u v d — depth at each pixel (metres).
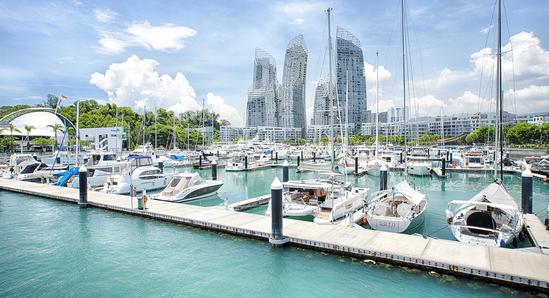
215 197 32.47
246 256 15.95
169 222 21.33
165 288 13.10
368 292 12.66
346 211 22.12
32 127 80.12
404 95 27.66
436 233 20.12
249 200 28.06
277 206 16.62
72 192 29.92
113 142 82.44
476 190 36.78
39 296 12.52
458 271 13.19
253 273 14.28
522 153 84.75
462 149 100.25
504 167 50.69
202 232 19.39
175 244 17.62
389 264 14.51
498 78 23.39
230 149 90.50
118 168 37.06
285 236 16.91
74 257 16.05
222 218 20.56
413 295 12.38
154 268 14.84
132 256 16.14
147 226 20.75
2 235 19.20
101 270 14.66
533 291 12.14
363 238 16.44
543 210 26.47
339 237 16.62
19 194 31.06
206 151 79.38
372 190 37.06
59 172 40.16
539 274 12.29
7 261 15.59
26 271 14.56
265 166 62.03
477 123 178.88
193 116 173.50
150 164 43.00
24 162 42.38
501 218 18.38
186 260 15.64
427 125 196.00
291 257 15.73
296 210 20.47
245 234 18.16
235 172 55.94
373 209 19.91
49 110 71.25
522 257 13.84
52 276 14.10
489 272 12.66
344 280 13.57
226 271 14.49
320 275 14.02
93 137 86.00
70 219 22.41
